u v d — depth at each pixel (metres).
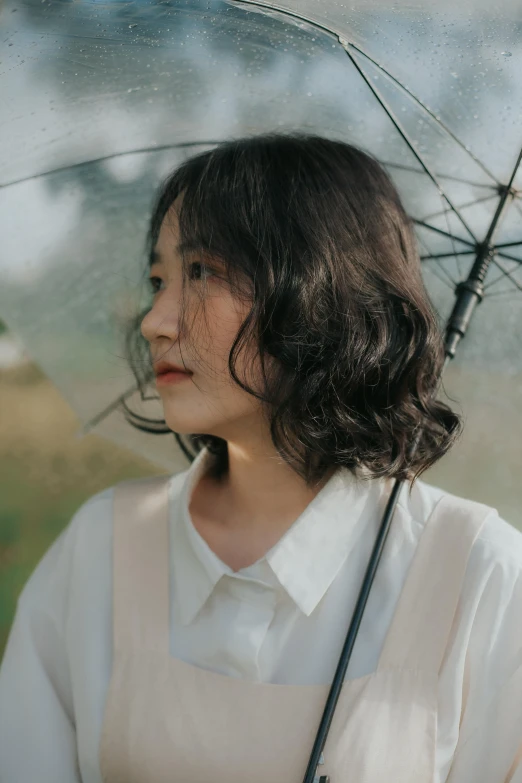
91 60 1.27
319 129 1.28
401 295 1.12
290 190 1.07
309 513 1.05
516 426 1.34
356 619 1.00
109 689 1.06
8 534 3.20
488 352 1.32
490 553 1.03
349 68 1.25
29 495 3.30
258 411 1.05
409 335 1.13
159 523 1.16
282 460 1.05
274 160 1.09
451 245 1.28
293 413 1.03
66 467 3.35
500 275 1.28
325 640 1.04
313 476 1.09
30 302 1.50
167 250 1.09
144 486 1.21
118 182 1.38
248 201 1.05
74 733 1.17
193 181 1.09
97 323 1.49
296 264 1.05
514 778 0.98
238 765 0.98
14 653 1.18
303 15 1.26
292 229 1.06
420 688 0.99
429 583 1.03
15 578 3.07
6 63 1.26
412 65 1.24
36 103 1.28
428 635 1.01
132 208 1.42
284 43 1.26
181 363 1.03
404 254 1.19
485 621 1.01
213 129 1.29
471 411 1.36
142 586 1.11
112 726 1.05
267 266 1.02
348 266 1.09
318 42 1.26
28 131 1.31
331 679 1.02
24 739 1.14
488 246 1.26
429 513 1.09
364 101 1.27
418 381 1.13
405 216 1.21
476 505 1.09
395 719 0.98
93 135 1.32
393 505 1.07
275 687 1.00
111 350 1.50
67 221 1.42
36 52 1.26
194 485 1.17
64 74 1.27
